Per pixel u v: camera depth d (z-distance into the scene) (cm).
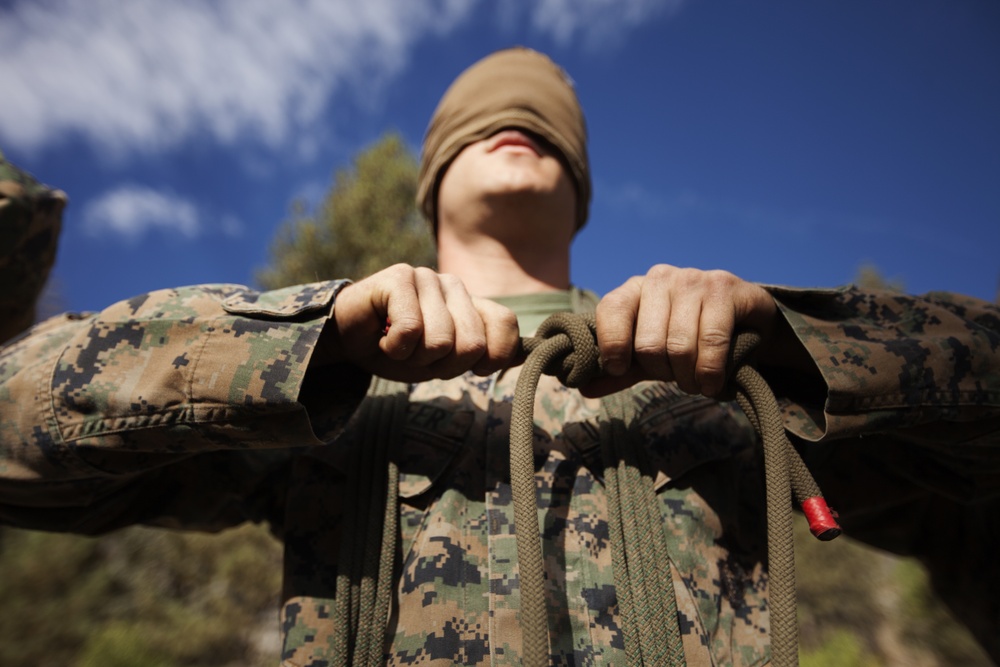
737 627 91
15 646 546
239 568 674
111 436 85
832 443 113
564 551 91
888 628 509
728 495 101
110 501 101
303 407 81
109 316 91
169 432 84
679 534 93
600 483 98
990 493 100
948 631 466
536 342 92
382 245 962
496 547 90
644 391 108
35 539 646
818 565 587
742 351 84
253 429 83
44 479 89
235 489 108
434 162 144
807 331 86
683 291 85
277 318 85
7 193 117
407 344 81
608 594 88
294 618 89
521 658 83
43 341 96
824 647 495
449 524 92
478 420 104
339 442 101
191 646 585
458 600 87
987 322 98
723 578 93
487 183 129
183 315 89
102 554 659
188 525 112
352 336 87
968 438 92
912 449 106
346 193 1026
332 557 93
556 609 86
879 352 85
